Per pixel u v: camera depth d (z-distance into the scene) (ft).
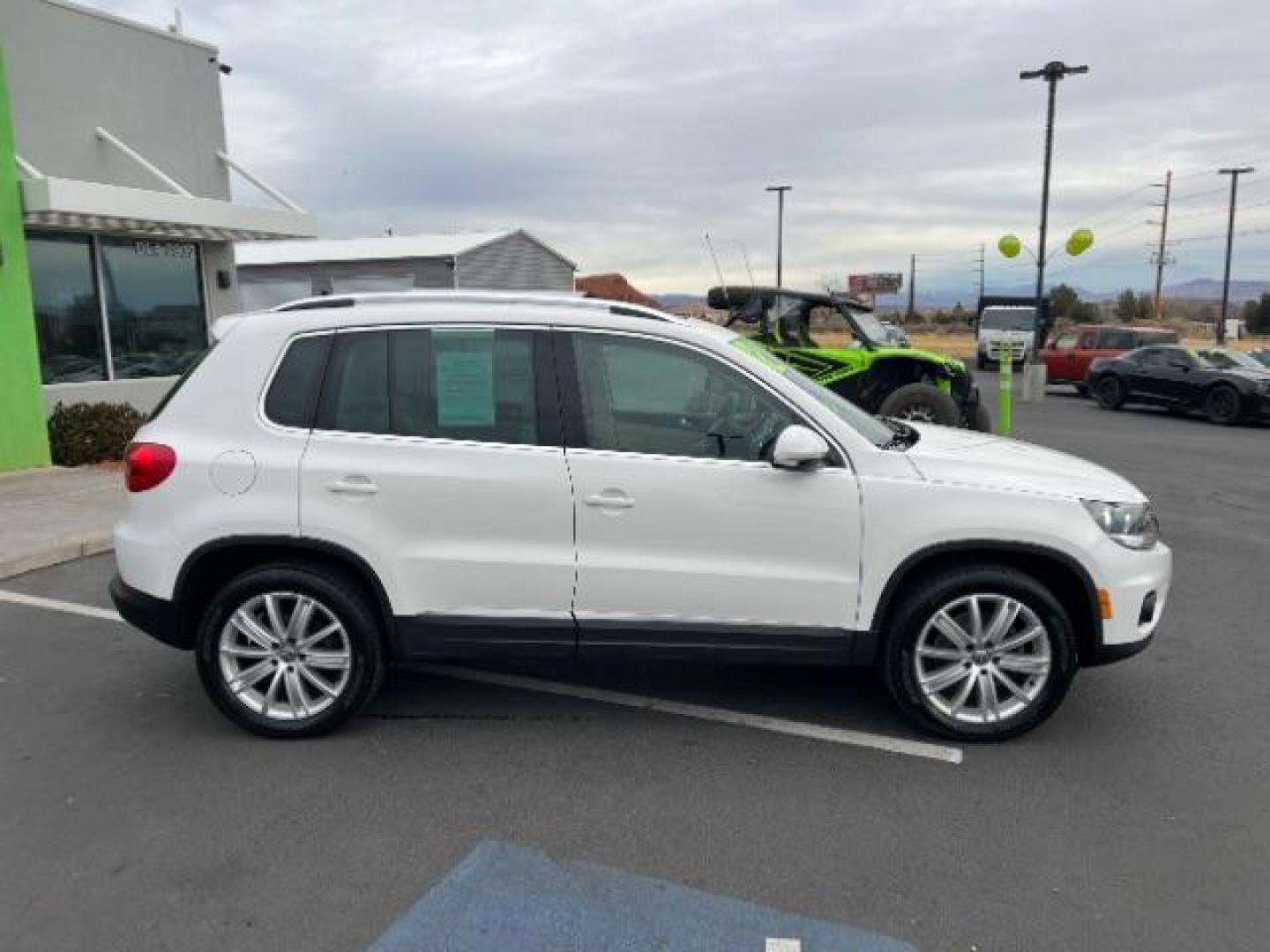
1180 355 63.72
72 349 40.47
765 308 40.63
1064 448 47.62
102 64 42.83
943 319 270.26
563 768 13.25
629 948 9.46
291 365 13.87
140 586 13.80
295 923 9.87
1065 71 77.46
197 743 13.97
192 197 39.88
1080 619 14.03
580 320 13.82
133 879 10.64
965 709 13.92
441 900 10.25
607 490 13.41
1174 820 11.96
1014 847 11.32
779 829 11.70
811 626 13.65
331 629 13.80
